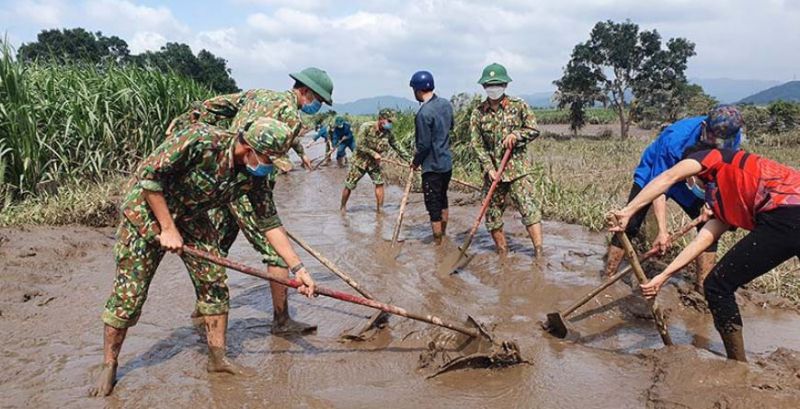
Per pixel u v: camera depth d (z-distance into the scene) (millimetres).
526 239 7223
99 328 4441
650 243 5719
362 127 9133
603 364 3926
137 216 3287
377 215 9188
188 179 3234
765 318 4793
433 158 6887
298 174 14398
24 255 5977
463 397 3469
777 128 27609
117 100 9914
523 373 3781
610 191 10664
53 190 8391
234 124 3914
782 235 3412
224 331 3752
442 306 4984
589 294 4418
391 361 3951
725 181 3553
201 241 3596
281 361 3947
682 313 4848
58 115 8797
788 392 3285
